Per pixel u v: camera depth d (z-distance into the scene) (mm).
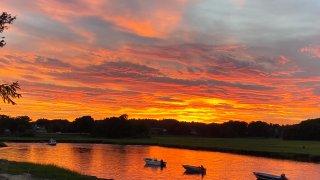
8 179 30438
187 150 155125
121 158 103000
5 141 183875
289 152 138875
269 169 86062
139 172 73000
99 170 72500
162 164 86188
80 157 102875
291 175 76250
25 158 94375
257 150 150500
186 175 71812
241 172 78688
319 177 73562
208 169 82812
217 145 190125
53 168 40094
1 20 38875
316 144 199375
